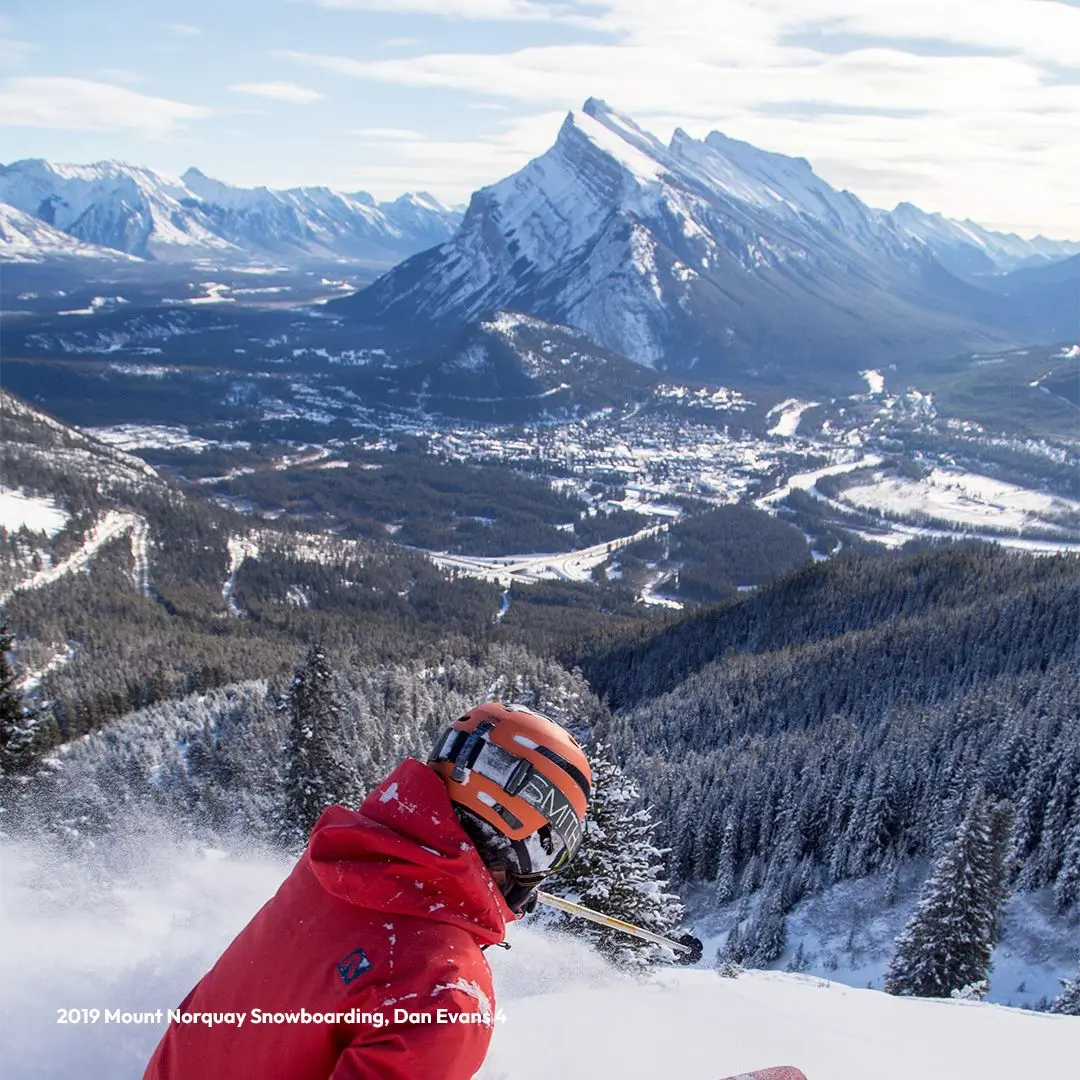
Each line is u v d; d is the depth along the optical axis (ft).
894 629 478.18
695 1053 22.36
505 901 8.30
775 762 292.20
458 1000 7.14
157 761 225.97
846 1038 27.32
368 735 239.91
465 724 8.71
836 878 233.35
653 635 593.42
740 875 259.60
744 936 208.33
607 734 348.38
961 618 469.57
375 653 493.36
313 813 108.78
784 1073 10.91
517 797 8.09
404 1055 6.84
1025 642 432.25
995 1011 35.86
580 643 599.16
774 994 38.32
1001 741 254.68
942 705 358.23
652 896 61.46
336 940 7.71
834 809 252.83
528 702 124.88
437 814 8.09
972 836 110.11
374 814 8.26
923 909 112.06
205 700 330.75
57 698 328.49
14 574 632.79
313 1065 7.45
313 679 112.78
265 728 216.74
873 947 198.80
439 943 7.51
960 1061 26.21
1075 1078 25.89
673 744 398.42
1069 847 193.36
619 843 61.11
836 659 457.68
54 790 74.08
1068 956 177.68
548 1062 19.92
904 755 272.10
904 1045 27.66
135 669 409.69
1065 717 256.93
